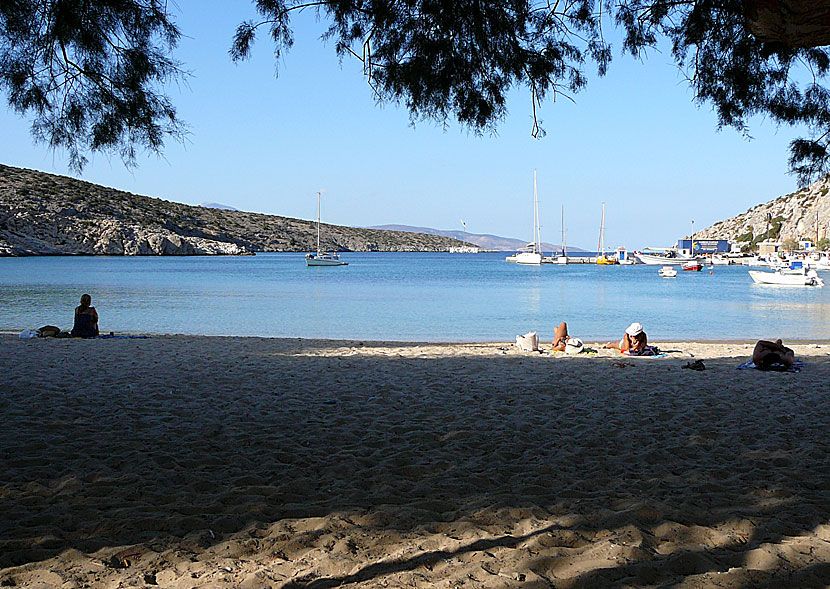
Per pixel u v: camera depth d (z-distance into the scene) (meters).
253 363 12.29
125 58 5.71
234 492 5.04
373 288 49.19
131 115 5.81
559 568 3.63
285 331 23.05
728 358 13.93
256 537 4.11
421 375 11.15
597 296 41.94
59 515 4.43
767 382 10.57
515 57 6.04
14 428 7.01
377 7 5.82
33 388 9.30
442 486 5.26
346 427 7.41
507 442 6.78
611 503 4.80
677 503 4.77
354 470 5.76
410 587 3.35
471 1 5.66
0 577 3.49
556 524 4.31
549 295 42.72
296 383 10.23
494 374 11.33
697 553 3.74
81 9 5.38
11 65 5.52
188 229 166.12
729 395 9.46
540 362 12.94
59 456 6.02
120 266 86.88
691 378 10.95
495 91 6.16
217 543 3.99
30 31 5.47
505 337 21.47
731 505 4.76
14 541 3.95
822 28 3.85
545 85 6.21
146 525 4.27
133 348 14.13
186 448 6.37
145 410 8.07
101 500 4.80
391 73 6.09
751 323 26.14
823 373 11.55
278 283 54.59
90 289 44.50
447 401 8.95
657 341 20.05
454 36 5.89
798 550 3.79
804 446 6.57
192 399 8.82
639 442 6.82
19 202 132.00
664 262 115.56
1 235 118.56
